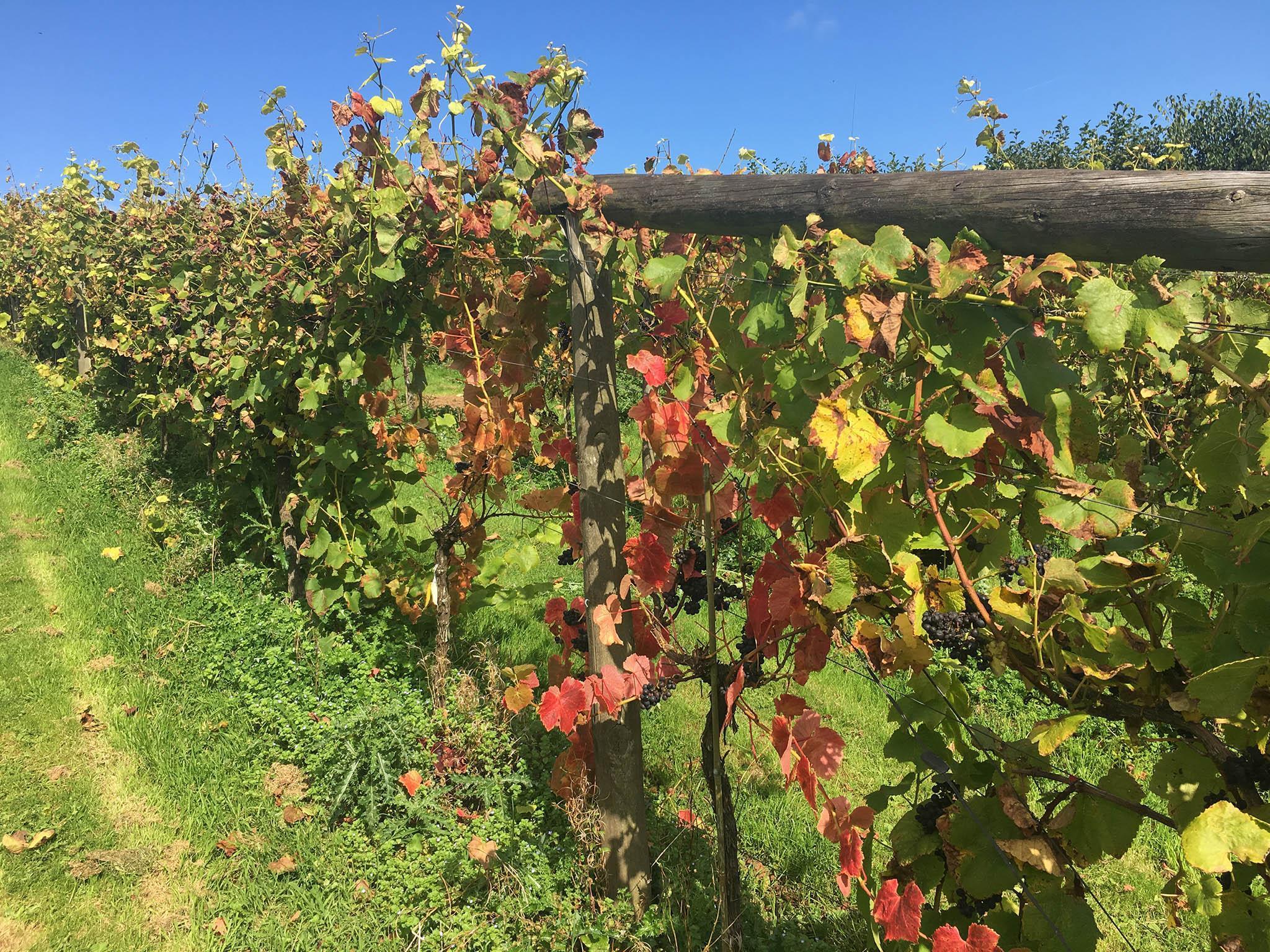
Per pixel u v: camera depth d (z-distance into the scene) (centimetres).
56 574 534
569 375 318
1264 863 117
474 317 343
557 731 363
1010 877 144
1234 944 119
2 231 1332
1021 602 135
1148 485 161
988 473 154
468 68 281
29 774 342
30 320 1209
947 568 161
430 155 295
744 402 183
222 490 613
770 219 177
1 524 616
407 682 399
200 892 287
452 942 258
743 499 223
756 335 175
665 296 208
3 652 433
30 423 912
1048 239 129
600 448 260
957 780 158
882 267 143
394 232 320
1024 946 142
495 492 386
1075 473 153
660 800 331
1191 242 112
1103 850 135
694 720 395
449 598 396
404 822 310
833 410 144
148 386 745
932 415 140
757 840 315
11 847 297
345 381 443
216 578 520
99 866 293
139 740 365
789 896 286
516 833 301
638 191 224
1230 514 133
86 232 912
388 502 459
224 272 614
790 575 193
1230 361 130
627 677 238
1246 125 1859
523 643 464
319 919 272
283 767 353
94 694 404
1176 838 315
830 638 170
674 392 221
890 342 138
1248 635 122
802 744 165
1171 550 137
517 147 251
